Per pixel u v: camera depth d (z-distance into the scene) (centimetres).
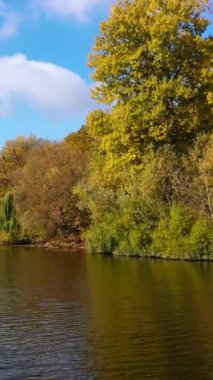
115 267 3262
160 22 3712
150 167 3672
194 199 3584
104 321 1692
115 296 2150
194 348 1345
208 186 3478
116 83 3925
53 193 5922
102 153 4559
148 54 3838
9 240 6353
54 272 3119
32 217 5981
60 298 2161
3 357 1315
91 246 4700
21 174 6681
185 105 3772
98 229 4519
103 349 1363
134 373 1172
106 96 4062
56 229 5994
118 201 4203
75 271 3133
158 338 1454
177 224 3556
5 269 3356
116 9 3959
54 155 6219
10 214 6525
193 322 1627
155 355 1296
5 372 1199
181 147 3841
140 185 3791
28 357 1311
